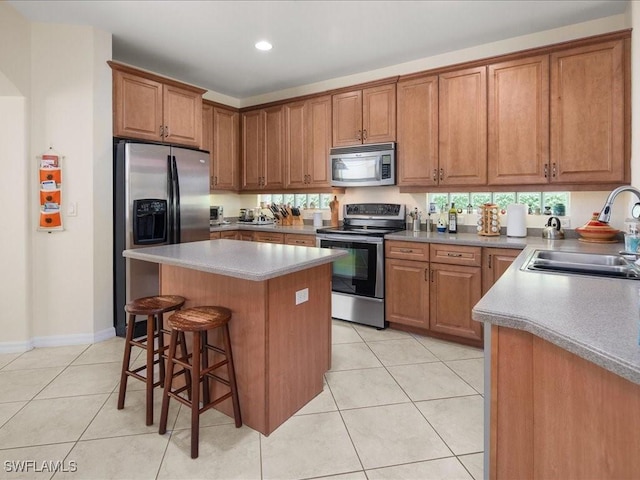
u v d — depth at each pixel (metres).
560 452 0.96
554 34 3.02
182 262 1.90
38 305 2.94
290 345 2.01
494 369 1.07
